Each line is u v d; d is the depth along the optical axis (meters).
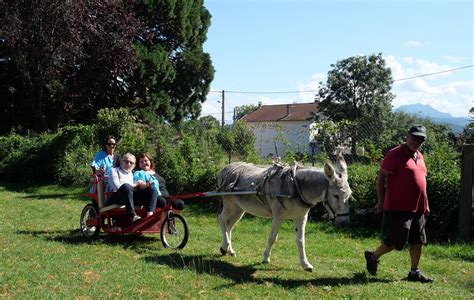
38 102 29.25
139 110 34.41
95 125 20.58
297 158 14.12
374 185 11.41
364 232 11.16
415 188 7.05
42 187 19.80
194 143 16.45
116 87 34.03
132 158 10.07
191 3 38.50
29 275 7.07
